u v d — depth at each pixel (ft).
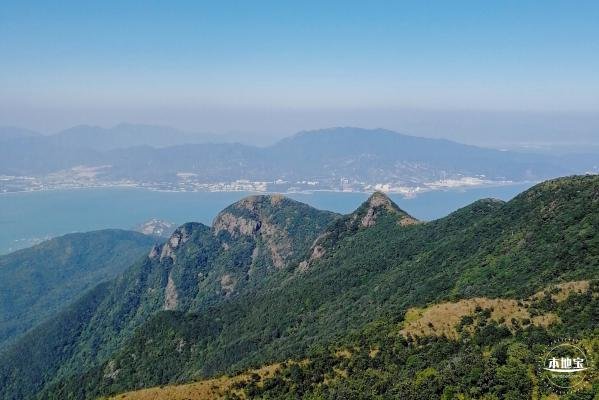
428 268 592.60
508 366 274.77
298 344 517.96
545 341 286.46
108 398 392.47
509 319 321.11
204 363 639.35
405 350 328.29
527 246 481.05
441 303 390.21
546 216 510.99
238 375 373.61
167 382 638.94
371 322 415.44
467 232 628.28
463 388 270.46
